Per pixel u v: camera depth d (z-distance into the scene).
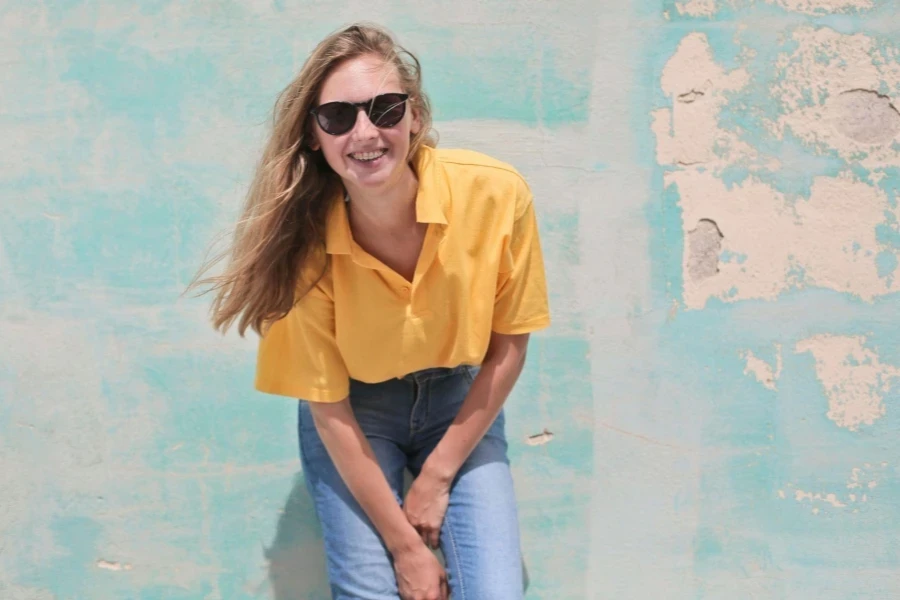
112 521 2.09
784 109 2.10
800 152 2.11
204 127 2.09
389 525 1.69
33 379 2.09
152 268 2.09
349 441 1.70
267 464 2.10
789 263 2.11
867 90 2.12
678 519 2.10
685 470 2.11
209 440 2.10
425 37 2.09
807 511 2.11
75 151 2.08
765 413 2.11
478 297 1.62
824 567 2.11
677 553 2.10
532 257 1.68
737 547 2.10
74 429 2.09
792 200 2.11
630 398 2.11
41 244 2.09
